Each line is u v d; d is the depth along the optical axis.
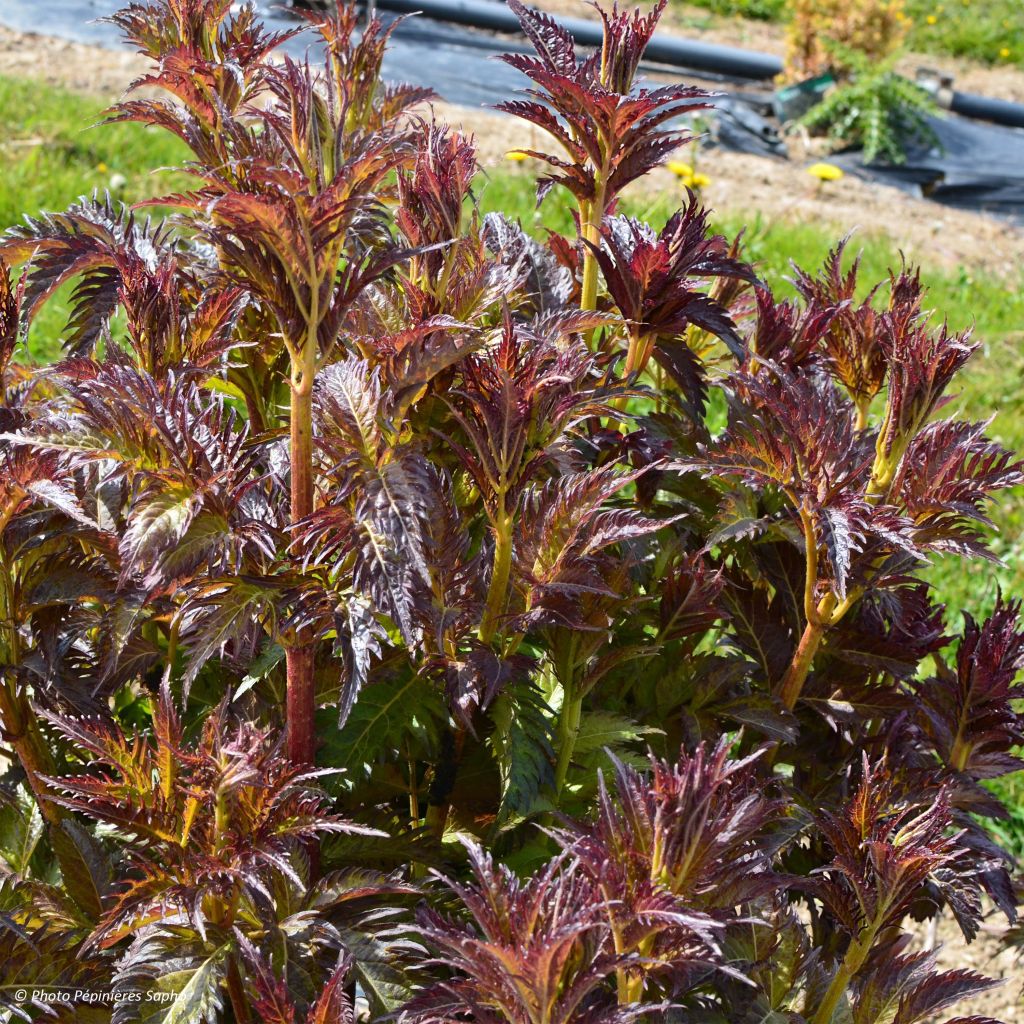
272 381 2.28
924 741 2.34
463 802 2.10
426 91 2.44
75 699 1.92
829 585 2.11
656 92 2.12
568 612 1.83
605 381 2.12
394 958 1.70
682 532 2.39
